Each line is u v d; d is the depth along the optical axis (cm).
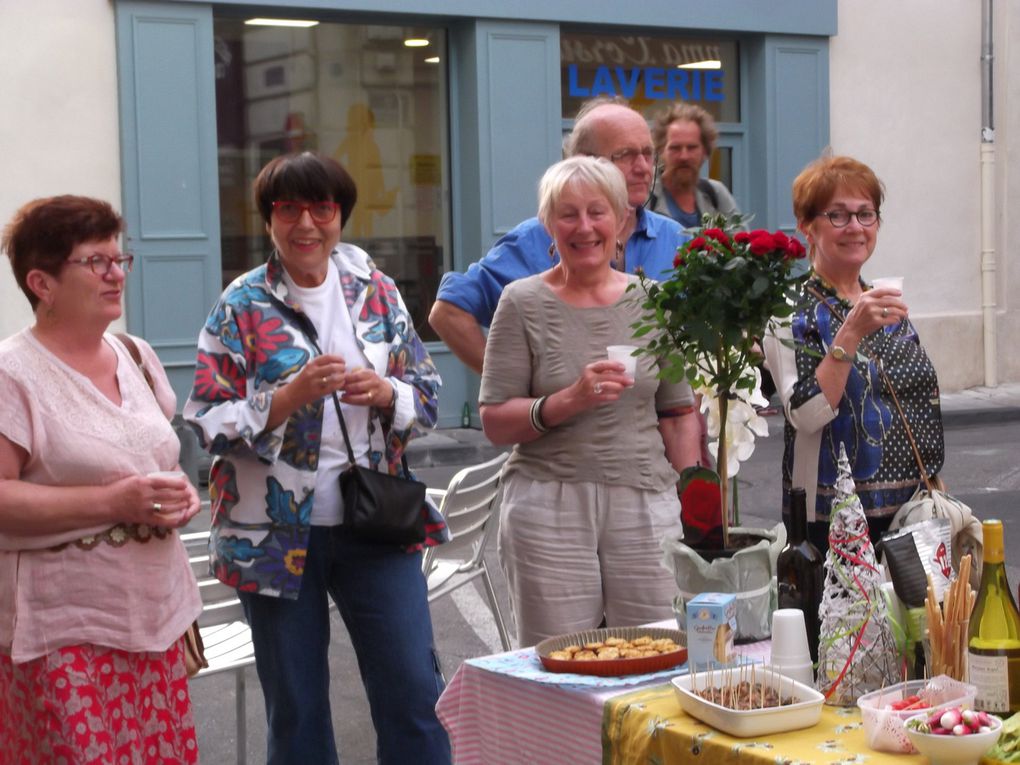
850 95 1338
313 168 359
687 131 622
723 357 304
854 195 373
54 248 318
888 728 234
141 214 1029
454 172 1173
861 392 364
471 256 1175
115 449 322
